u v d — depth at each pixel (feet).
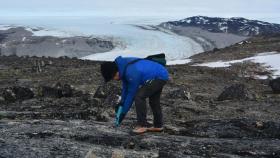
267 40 249.75
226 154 28.45
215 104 61.46
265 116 52.06
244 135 33.55
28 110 50.72
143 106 30.96
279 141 31.60
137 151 28.45
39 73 118.93
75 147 28.40
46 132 31.65
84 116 42.16
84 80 100.78
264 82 112.88
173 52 574.97
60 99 58.80
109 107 51.21
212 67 147.54
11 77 111.24
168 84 94.94
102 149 28.40
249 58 173.88
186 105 57.36
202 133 34.01
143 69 29.76
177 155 27.73
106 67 29.30
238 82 108.78
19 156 26.11
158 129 33.01
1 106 54.95
